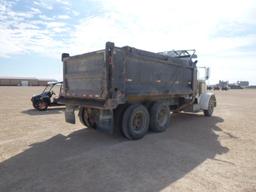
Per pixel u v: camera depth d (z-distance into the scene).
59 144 6.15
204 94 11.03
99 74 6.27
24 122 9.27
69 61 7.75
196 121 9.96
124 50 6.31
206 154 5.41
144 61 7.04
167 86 8.12
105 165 4.64
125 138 6.81
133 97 6.87
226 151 5.66
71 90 7.71
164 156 5.23
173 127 8.62
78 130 7.87
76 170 4.38
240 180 4.01
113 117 6.56
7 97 23.27
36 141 6.43
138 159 5.02
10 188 3.65
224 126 8.86
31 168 4.47
